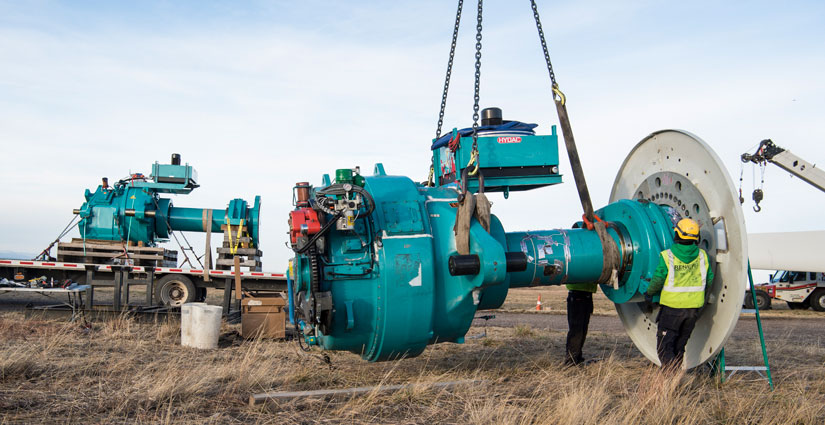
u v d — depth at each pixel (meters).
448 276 6.54
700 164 7.07
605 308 23.05
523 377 7.19
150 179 15.48
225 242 15.51
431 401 5.86
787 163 16.98
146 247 14.74
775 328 15.86
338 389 6.21
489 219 6.52
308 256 6.16
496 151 7.76
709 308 7.03
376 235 6.33
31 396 5.57
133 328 11.22
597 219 7.28
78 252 14.56
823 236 23.69
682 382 6.52
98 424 4.86
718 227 6.78
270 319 10.70
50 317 12.29
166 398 5.68
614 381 6.91
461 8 7.51
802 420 5.31
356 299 6.31
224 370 6.91
